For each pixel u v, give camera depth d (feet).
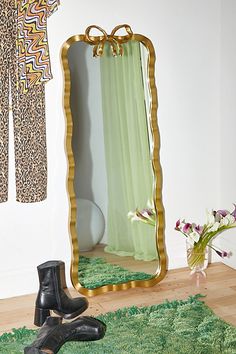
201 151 10.78
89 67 9.34
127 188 9.87
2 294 9.54
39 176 8.79
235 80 10.18
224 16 10.34
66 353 7.38
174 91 10.34
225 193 10.87
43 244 9.71
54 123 9.44
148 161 9.99
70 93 9.22
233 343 7.55
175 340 7.72
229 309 8.82
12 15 8.07
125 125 9.73
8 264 9.53
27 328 8.30
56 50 9.27
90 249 9.75
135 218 10.00
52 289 8.04
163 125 10.37
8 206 9.35
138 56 9.71
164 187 10.59
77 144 9.37
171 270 10.81
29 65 8.27
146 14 9.87
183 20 10.19
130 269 10.02
